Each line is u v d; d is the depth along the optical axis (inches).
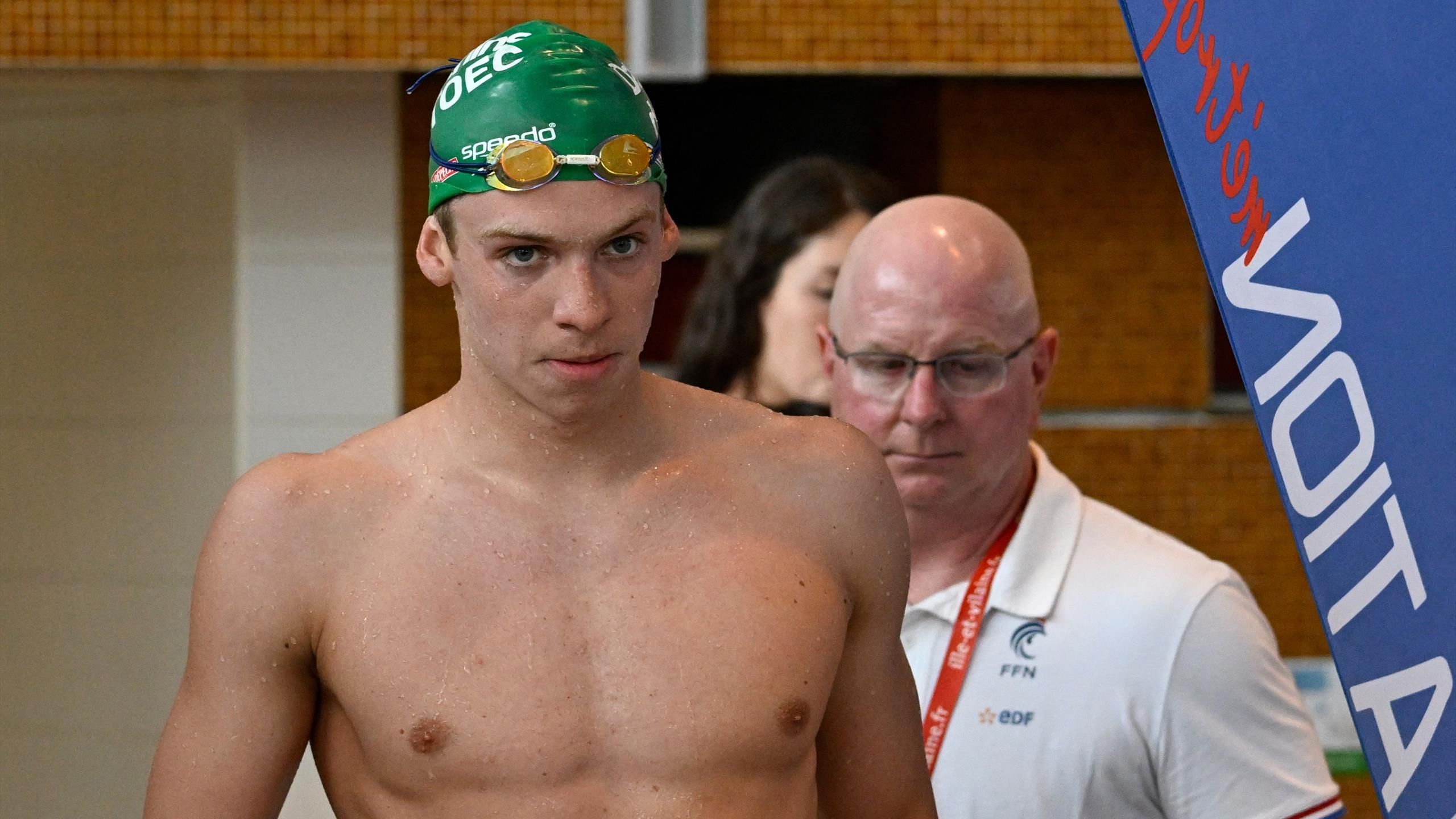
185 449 689.0
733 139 687.7
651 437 234.4
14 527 734.5
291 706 227.9
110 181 698.2
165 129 679.7
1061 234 675.4
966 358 322.0
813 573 232.4
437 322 665.6
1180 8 209.2
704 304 502.9
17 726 737.0
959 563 335.9
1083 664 316.2
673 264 689.0
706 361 502.3
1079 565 327.0
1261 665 314.5
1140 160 675.4
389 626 219.6
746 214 494.0
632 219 208.1
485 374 225.6
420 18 578.2
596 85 209.6
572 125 205.8
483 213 207.5
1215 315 685.3
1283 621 674.8
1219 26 205.9
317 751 233.6
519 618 219.8
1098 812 314.2
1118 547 330.6
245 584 224.8
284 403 662.5
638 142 207.6
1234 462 673.0
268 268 657.6
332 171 655.1
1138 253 677.3
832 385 347.6
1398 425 194.5
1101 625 318.0
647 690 217.8
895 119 685.3
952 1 588.7
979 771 315.0
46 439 725.3
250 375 661.3
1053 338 350.6
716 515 231.6
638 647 219.8
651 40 577.6
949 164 669.9
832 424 249.6
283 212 656.4
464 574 222.2
